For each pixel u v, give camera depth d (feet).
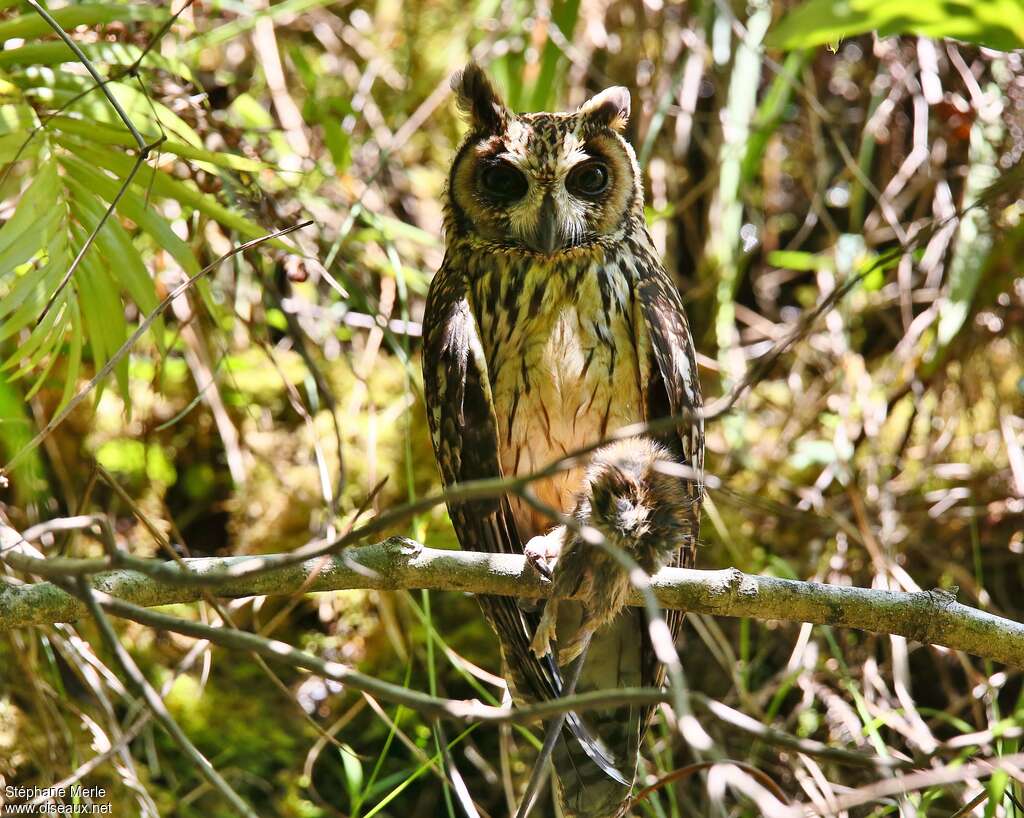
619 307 24.54
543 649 19.26
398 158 33.91
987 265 30.94
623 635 24.08
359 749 29.68
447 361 23.62
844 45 35.40
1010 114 31.07
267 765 28.89
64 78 23.47
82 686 27.48
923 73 32.48
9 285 23.84
